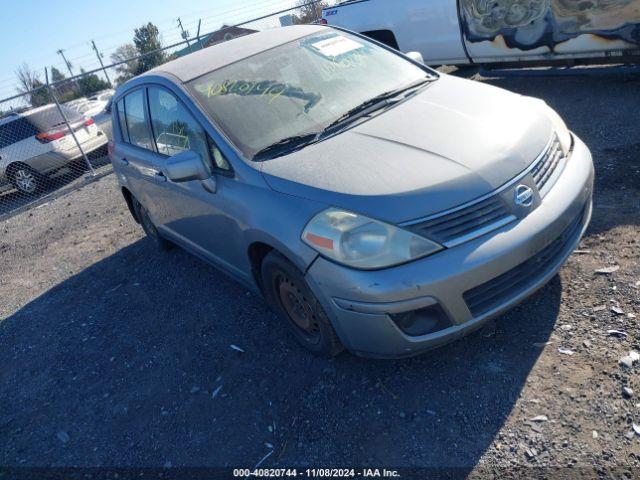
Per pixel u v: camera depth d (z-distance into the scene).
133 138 4.73
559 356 2.78
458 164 2.72
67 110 11.08
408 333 2.62
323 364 3.22
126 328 4.34
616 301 3.02
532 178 2.78
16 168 10.34
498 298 2.68
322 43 4.12
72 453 3.16
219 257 3.94
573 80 7.15
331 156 3.01
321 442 2.71
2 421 3.66
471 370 2.87
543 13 6.46
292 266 2.92
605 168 4.54
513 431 2.46
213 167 3.46
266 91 3.63
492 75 7.67
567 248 2.92
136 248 6.03
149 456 2.96
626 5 5.73
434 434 2.57
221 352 3.64
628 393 2.46
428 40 7.93
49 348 4.43
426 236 2.52
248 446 2.82
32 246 7.38
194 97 3.65
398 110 3.40
